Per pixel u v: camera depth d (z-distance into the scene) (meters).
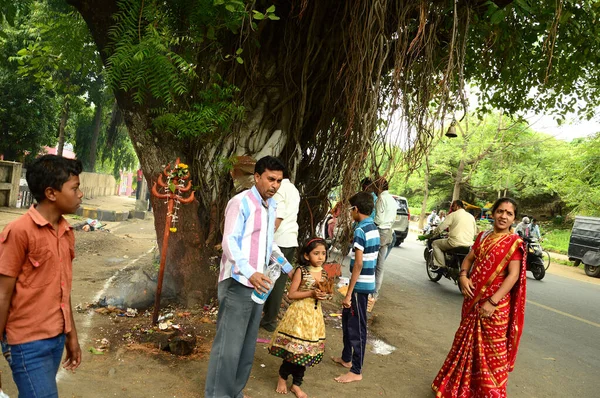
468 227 8.29
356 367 3.82
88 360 3.56
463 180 24.48
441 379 3.60
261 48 5.57
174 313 4.72
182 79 4.95
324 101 5.66
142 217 16.69
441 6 4.78
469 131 24.39
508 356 3.45
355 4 4.67
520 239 3.42
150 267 5.77
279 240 4.69
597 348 5.77
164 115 4.57
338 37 5.33
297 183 6.17
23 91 18.11
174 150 4.92
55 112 19.31
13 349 1.87
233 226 2.85
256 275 2.68
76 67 6.51
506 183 29.00
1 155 20.19
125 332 4.20
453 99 4.60
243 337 2.93
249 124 5.57
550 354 5.32
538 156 27.95
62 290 1.98
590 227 14.95
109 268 7.14
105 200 25.81
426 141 4.67
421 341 5.24
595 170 21.34
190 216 4.83
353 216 3.96
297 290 3.33
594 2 6.03
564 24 6.01
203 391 3.27
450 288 8.99
